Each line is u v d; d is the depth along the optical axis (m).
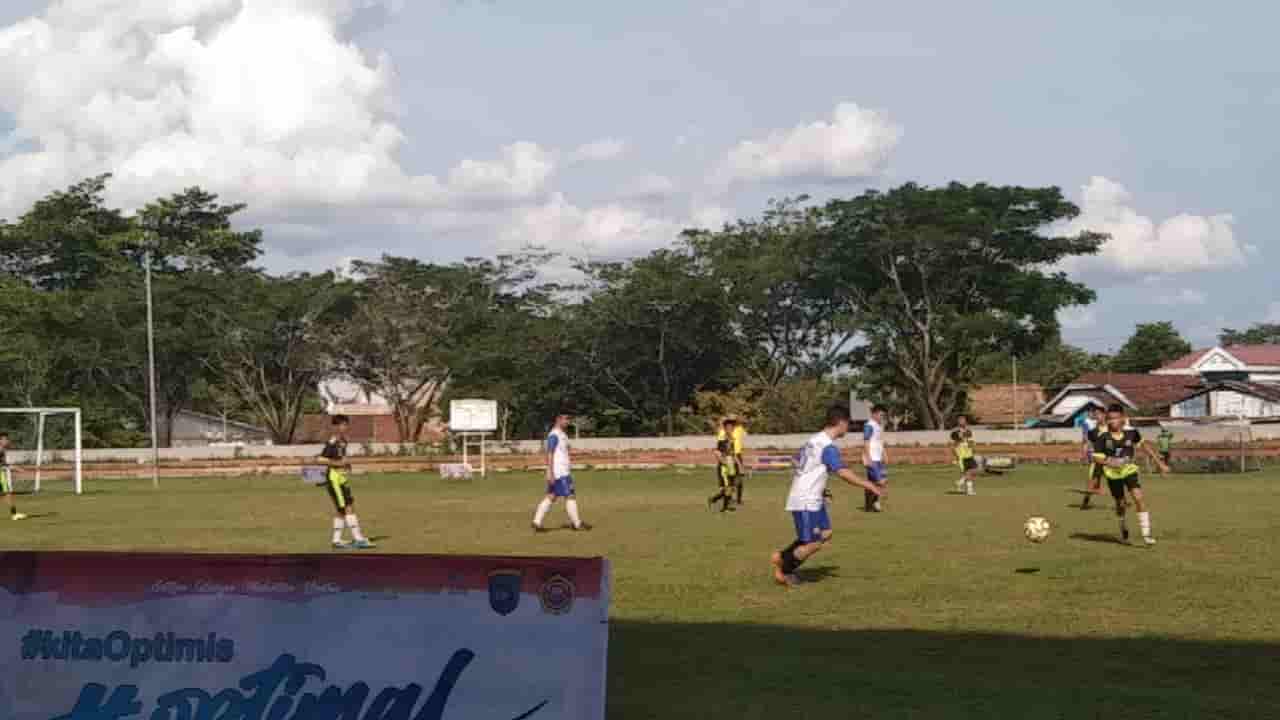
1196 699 7.60
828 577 13.27
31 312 60.75
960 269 56.38
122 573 5.90
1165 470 17.12
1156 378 75.62
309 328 61.25
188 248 71.31
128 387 62.62
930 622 10.38
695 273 59.66
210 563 5.87
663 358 60.22
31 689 5.90
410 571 5.77
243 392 63.38
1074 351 100.31
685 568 14.30
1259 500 25.30
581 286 60.75
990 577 13.05
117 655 5.88
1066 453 48.38
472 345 60.66
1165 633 9.75
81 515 27.44
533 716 5.67
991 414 82.31
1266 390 65.94
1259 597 11.49
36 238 68.56
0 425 58.34
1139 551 15.38
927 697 7.71
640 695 7.90
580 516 23.80
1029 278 55.53
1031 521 15.85
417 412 63.62
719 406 58.69
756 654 9.12
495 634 5.72
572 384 62.22
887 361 60.00
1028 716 7.23
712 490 34.47
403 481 45.44
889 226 55.28
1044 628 10.02
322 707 5.77
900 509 23.91
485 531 20.73
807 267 58.53
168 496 36.41
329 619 5.79
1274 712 7.28
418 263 62.69
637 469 52.75
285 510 28.31
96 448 61.06
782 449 52.88
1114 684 8.02
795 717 7.30
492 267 63.62
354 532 18.39
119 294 61.06
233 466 55.69
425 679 5.73
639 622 10.55
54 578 5.93
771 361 61.34
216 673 5.83
